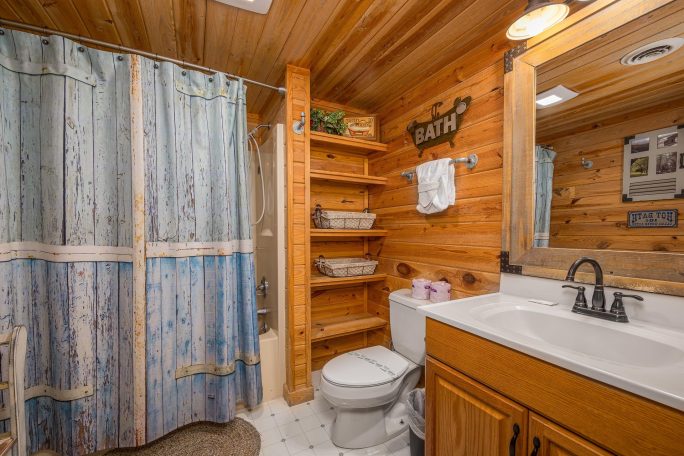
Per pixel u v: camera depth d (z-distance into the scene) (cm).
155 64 146
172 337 151
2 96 124
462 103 158
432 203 167
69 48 130
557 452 72
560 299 115
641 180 94
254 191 240
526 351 78
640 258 94
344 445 146
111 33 147
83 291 133
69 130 129
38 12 132
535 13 104
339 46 157
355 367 151
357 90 204
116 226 141
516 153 128
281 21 138
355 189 237
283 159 187
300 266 182
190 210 155
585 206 107
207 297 161
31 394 132
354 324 212
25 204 131
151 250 144
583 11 106
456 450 99
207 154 159
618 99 99
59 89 127
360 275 207
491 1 125
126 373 141
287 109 176
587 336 97
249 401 167
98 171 137
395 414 164
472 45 153
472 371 94
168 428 150
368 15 134
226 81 163
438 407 107
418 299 167
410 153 198
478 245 149
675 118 87
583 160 108
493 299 124
